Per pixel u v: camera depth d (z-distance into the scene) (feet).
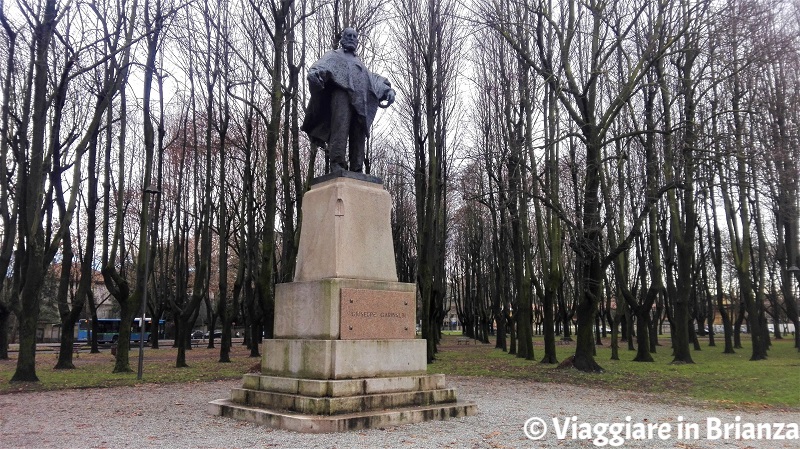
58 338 197.67
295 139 78.95
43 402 42.91
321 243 33.35
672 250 116.06
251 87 90.43
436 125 100.53
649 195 66.49
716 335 198.59
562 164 92.68
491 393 49.06
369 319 31.94
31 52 62.03
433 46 89.56
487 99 106.83
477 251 165.48
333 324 30.66
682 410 40.57
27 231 56.18
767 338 119.24
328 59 35.60
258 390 33.27
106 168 76.13
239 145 106.22
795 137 66.28
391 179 148.15
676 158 68.95
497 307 132.46
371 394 30.48
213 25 81.87
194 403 40.91
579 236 69.10
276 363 33.19
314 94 35.96
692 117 76.59
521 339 100.22
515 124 91.35
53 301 169.37
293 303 33.24
